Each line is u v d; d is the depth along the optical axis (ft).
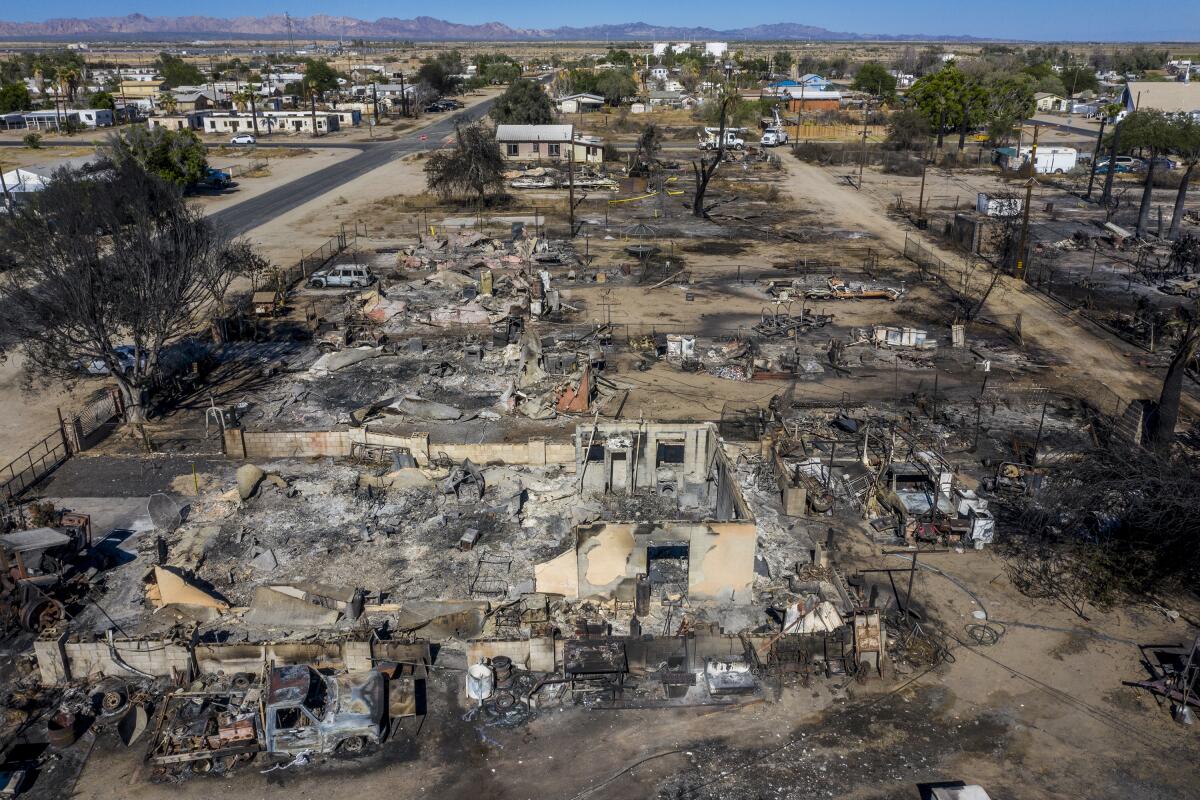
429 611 84.48
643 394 142.92
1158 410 118.21
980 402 140.97
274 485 110.93
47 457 118.32
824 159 429.38
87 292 116.78
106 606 87.66
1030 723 74.95
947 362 159.53
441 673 79.97
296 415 133.39
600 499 110.52
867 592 92.32
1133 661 82.53
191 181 322.55
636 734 73.56
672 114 624.18
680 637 79.51
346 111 581.12
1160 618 88.79
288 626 84.99
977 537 100.73
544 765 70.18
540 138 399.03
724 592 89.15
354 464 117.50
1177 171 370.32
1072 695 78.23
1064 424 132.77
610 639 79.51
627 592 89.20
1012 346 168.66
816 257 241.14
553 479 114.73
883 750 72.02
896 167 396.37
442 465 116.67
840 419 129.90
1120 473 101.35
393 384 145.89
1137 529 101.24
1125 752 71.87
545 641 79.20
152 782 67.92
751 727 74.43
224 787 67.62
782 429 125.80
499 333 171.73
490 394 142.41
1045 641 85.35
